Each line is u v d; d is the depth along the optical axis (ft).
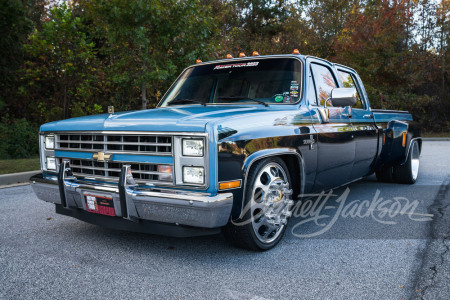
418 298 8.00
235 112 10.58
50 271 9.46
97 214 10.78
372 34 60.49
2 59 38.70
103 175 10.45
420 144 22.07
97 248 11.10
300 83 12.87
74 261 10.11
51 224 13.62
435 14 68.23
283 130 11.02
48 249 11.03
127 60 32.24
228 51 50.52
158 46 31.96
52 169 11.72
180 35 31.78
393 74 63.31
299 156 11.53
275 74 13.16
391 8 61.46
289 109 12.17
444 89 71.46
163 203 9.10
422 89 70.64
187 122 9.18
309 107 12.72
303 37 79.97
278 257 10.39
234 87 13.32
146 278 9.04
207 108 11.83
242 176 9.46
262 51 78.02
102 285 8.67
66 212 11.66
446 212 14.78
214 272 9.39
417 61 64.44
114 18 29.60
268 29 97.25
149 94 42.57
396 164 19.58
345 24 69.00
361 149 15.60
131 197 9.46
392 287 8.51
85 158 10.69
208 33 34.32
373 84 64.59
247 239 10.30
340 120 14.25
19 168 25.39
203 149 8.86
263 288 8.50
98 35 35.22
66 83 40.63
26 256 10.48
